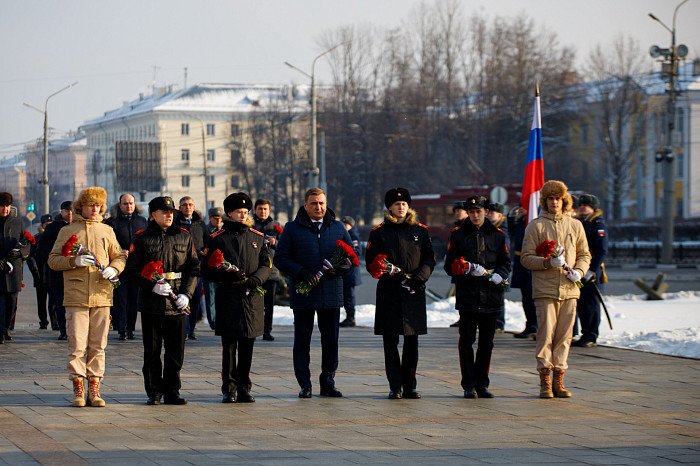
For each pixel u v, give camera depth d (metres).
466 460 7.05
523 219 15.93
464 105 71.06
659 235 54.78
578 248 10.45
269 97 100.75
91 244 9.32
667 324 16.88
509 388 10.71
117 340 15.27
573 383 11.03
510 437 7.97
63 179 130.62
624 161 67.44
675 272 40.12
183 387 10.59
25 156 144.62
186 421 8.51
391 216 10.16
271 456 7.09
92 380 9.26
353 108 75.88
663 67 43.72
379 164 74.06
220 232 9.75
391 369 9.98
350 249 9.91
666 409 9.41
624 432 8.23
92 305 9.20
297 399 9.87
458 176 68.56
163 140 106.62
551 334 10.16
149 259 9.40
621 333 15.77
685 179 72.56
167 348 9.47
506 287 10.20
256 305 9.65
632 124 69.06
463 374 10.14
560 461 7.05
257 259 9.77
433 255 10.23
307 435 7.95
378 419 8.74
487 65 69.50
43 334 16.14
